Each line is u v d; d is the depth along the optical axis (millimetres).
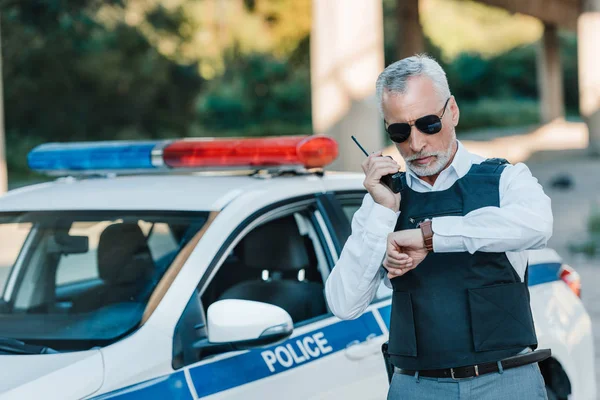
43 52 29016
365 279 2701
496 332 2615
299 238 3852
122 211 3590
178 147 3887
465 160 2713
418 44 23828
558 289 4488
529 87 51500
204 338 3055
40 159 4258
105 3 23141
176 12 33375
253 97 40844
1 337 3240
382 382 3680
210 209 3443
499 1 28141
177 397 2887
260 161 3783
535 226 2516
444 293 2639
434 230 2527
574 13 35531
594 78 27812
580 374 4453
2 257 3746
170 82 34188
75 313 3383
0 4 17266
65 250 3633
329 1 11734
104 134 32719
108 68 30891
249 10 41625
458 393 2639
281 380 3246
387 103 2635
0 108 12047
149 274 3354
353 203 4082
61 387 2719
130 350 2900
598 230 13828
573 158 28016
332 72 11789
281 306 3713
